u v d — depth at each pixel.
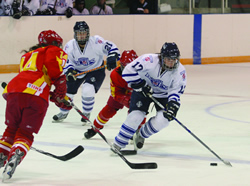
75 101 20.92
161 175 10.60
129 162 10.99
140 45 31.61
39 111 10.18
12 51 27.91
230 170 11.05
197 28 33.38
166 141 13.99
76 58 16.34
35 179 10.22
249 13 35.22
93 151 12.82
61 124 16.47
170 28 32.50
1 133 14.90
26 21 27.98
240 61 35.25
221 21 34.16
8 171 9.70
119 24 30.72
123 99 13.48
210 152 12.78
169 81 11.86
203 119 17.22
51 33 11.11
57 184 9.88
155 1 32.34
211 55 34.16
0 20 27.25
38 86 10.25
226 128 15.78
